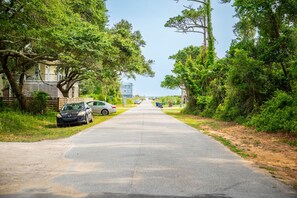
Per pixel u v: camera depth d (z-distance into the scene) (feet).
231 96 73.51
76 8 77.10
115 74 100.94
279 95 53.01
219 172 22.82
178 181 20.13
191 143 38.01
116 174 21.90
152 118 88.94
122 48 90.27
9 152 30.60
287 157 30.07
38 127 60.34
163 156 28.96
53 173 22.20
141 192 17.65
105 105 109.81
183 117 95.66
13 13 55.06
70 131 51.78
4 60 74.13
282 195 17.43
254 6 55.06
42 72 123.13
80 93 195.00
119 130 53.36
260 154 31.35
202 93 110.63
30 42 69.67
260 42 62.54
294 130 43.80
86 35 63.10
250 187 18.95
